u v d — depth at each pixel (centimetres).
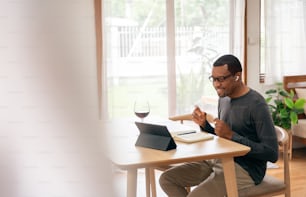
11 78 40
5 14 40
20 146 42
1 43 40
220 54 410
